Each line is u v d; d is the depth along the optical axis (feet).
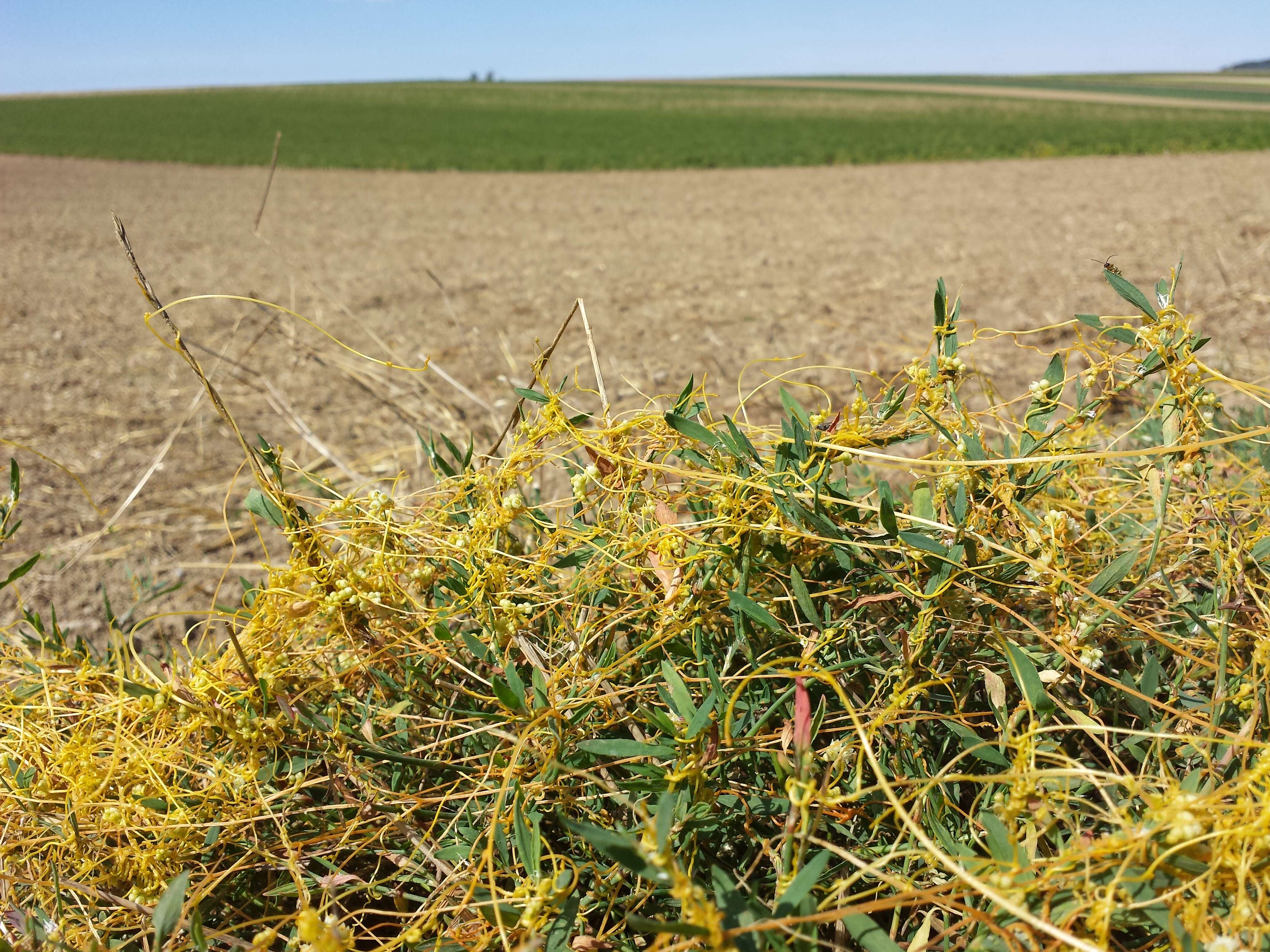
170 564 10.96
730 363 18.53
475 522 4.95
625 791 4.04
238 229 46.91
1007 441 4.89
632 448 5.30
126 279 31.76
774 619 4.03
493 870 3.87
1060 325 4.69
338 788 4.27
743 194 62.95
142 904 4.05
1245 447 6.88
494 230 46.09
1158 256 27.58
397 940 3.54
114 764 4.23
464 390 12.27
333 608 4.41
